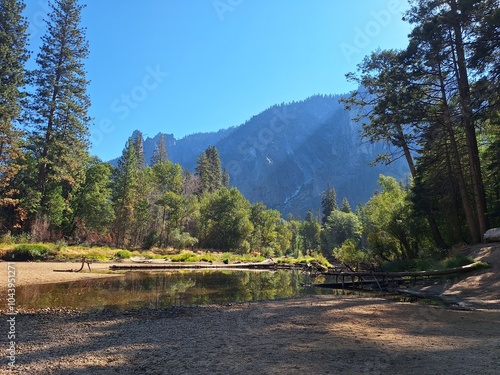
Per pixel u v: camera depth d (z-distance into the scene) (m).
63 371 4.79
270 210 90.81
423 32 20.38
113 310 10.66
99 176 52.84
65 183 48.00
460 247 21.08
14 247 28.75
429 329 7.27
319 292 17.27
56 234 42.72
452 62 21.23
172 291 16.11
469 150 21.50
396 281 18.97
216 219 72.69
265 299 14.04
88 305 11.69
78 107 41.00
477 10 17.52
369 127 26.23
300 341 6.29
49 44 40.53
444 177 23.81
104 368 4.89
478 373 4.11
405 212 26.97
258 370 4.54
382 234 29.48
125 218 58.09
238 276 26.19
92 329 7.79
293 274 30.56
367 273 19.22
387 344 5.88
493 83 16.64
